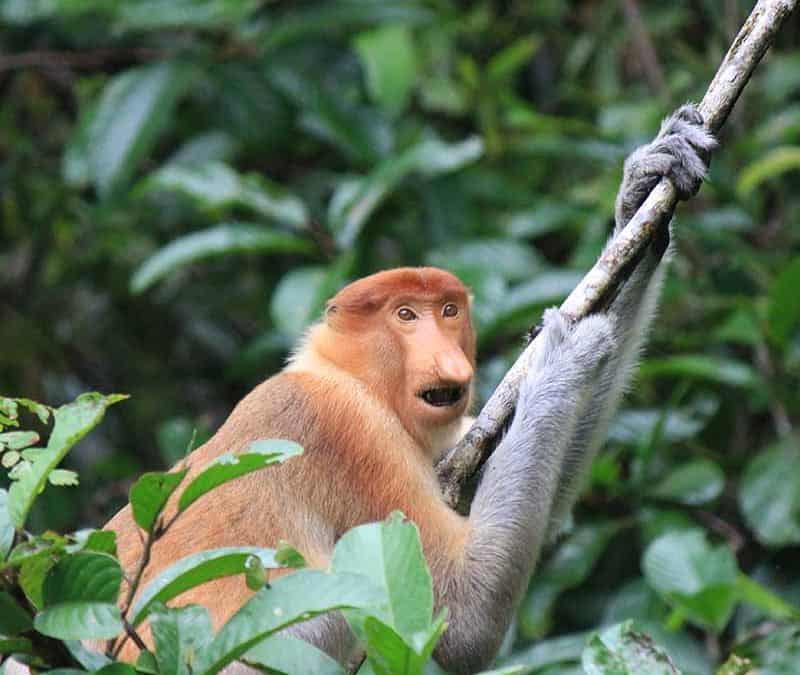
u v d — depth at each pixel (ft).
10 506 18.25
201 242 43.34
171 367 55.11
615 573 38.83
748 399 40.96
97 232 53.93
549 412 27.99
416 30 55.47
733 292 44.21
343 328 29.40
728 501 40.37
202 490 19.15
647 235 28.32
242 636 18.06
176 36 52.54
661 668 20.75
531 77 58.13
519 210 48.83
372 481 27.91
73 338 54.49
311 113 48.70
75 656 18.61
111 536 18.89
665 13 54.03
